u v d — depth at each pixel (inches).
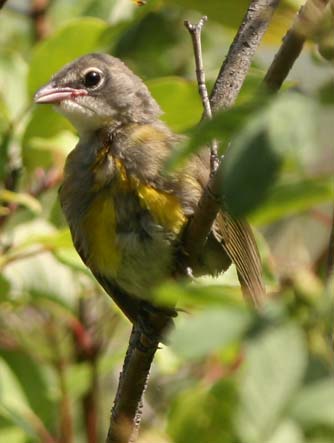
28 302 467.2
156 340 364.8
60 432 469.4
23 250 446.0
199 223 353.4
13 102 488.4
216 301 200.4
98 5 575.5
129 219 393.7
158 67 587.8
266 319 184.4
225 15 443.2
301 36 229.5
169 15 586.6
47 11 604.7
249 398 176.9
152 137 400.5
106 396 557.6
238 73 315.6
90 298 492.7
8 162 466.0
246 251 406.6
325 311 189.6
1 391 462.6
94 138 414.3
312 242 530.0
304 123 181.3
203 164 387.5
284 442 176.4
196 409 372.2
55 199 520.4
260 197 180.9
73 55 481.4
